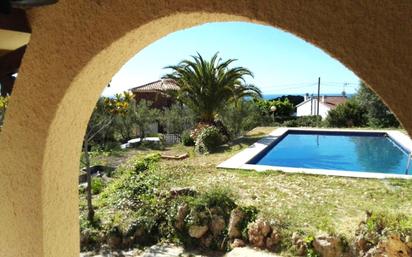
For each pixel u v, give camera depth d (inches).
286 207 256.7
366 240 195.8
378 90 36.6
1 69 66.4
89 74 54.9
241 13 41.7
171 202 259.9
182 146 591.5
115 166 424.5
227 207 248.2
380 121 761.6
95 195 320.5
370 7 36.0
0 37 64.1
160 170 366.9
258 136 641.0
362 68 37.0
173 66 637.9
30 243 64.0
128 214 263.9
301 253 206.2
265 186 314.2
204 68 629.6
